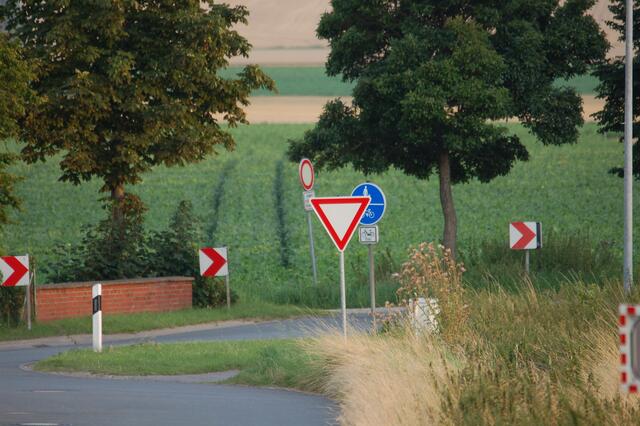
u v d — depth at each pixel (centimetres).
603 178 17712
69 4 6769
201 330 6078
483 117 7506
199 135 7031
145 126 6906
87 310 6316
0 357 4878
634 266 7344
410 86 7431
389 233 11844
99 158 7019
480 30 7600
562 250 7800
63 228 12538
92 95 6681
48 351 5131
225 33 7069
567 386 2523
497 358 3148
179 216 7169
